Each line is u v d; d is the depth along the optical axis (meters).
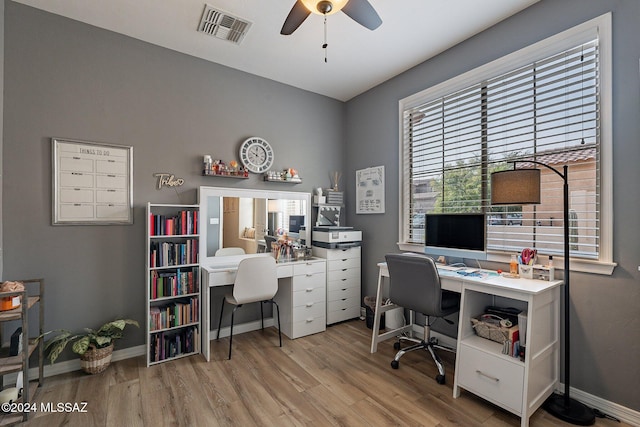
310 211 3.63
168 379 2.27
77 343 2.24
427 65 2.98
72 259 2.41
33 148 2.27
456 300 2.42
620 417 1.82
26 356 1.79
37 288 2.28
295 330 3.05
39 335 2.20
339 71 3.22
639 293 1.77
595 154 1.96
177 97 2.84
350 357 2.64
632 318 1.79
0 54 2.12
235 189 3.13
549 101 2.20
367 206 3.65
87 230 2.46
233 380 2.26
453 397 2.07
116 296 2.57
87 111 2.45
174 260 2.64
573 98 2.07
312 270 3.17
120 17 2.38
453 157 2.82
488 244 2.55
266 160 3.31
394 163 3.34
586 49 2.01
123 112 2.60
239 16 2.35
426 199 3.08
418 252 3.08
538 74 2.24
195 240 2.73
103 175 2.51
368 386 2.20
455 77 2.72
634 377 1.78
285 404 1.98
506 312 2.20
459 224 2.54
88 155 2.45
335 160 3.91
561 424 1.80
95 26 2.48
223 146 3.09
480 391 1.96
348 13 1.82
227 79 3.12
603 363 1.90
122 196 2.59
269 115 3.38
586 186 2.01
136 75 2.65
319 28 2.49
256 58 2.96
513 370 1.80
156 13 2.32
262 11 2.29
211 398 2.04
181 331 2.78
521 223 2.34
